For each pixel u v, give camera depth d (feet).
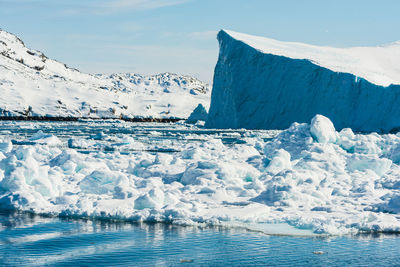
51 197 49.32
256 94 230.68
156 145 137.18
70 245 33.81
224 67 248.52
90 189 52.75
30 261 30.35
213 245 33.73
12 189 48.78
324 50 253.44
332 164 63.52
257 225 39.24
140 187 53.42
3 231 37.50
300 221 39.06
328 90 212.43
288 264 29.58
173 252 32.22
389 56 263.49
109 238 35.60
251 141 139.44
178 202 45.47
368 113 208.13
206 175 56.39
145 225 39.55
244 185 54.34
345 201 47.06
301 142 82.84
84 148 125.90
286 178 52.90
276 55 225.35
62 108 552.82
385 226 37.78
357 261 30.32
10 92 542.57
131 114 638.94
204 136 192.24
